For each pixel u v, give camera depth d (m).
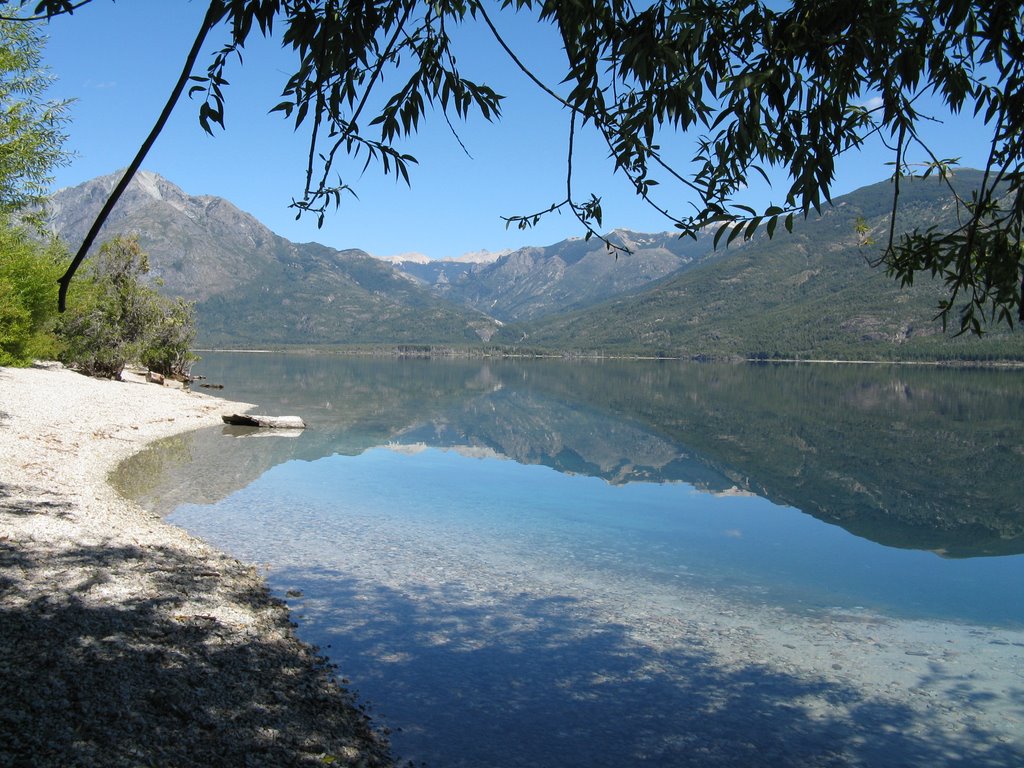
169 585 8.41
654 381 81.06
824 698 6.82
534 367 135.88
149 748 4.80
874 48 2.95
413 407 41.16
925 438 29.56
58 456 15.82
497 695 6.67
